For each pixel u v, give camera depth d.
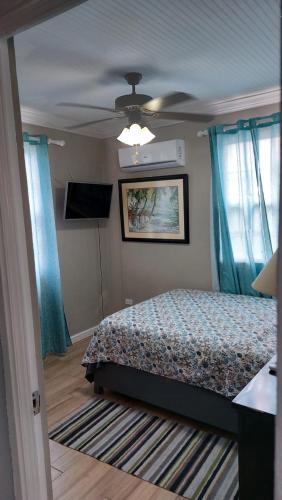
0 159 1.08
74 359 3.78
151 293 4.42
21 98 3.12
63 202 4.07
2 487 1.22
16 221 1.12
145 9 1.81
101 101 3.26
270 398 1.37
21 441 1.19
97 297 4.61
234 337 2.43
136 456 2.23
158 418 2.64
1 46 1.05
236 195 3.54
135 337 2.69
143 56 2.36
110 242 4.68
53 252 3.71
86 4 1.74
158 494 1.94
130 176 4.36
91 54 2.30
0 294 1.15
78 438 2.43
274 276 1.43
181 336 2.53
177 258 4.14
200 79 2.81
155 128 4.06
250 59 2.46
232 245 3.61
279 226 0.57
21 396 1.17
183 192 3.94
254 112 3.40
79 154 4.23
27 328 1.18
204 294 3.63
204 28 2.03
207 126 3.71
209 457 2.20
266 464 1.29
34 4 0.92
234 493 1.92
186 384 2.48
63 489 2.00
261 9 1.85
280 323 0.59
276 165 3.26
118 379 2.84
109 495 1.95
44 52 2.25
